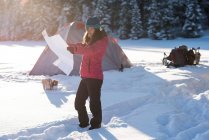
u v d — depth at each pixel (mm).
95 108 5398
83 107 5574
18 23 39750
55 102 7172
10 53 20281
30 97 7641
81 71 5367
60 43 5680
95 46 5160
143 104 7160
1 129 5297
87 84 5340
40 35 37906
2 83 9453
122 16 35594
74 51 5164
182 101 7211
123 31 35312
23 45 30016
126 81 9281
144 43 30078
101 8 36312
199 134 5016
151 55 17719
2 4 42062
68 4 38375
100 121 5484
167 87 8320
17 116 6062
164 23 34281
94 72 5273
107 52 11305
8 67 12750
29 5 39062
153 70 11000
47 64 10898
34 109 6586
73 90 8398
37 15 38531
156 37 33656
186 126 5633
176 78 9336
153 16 34188
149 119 5922
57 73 10711
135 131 5309
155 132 5262
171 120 5711
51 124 5547
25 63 14367
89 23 5156
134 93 7762
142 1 36500
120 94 7676
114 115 6320
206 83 9453
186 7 34625
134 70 11133
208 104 6695
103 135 5121
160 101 7297
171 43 29109
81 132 5379
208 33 36125
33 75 10820
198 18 33906
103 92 7957
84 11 37500
